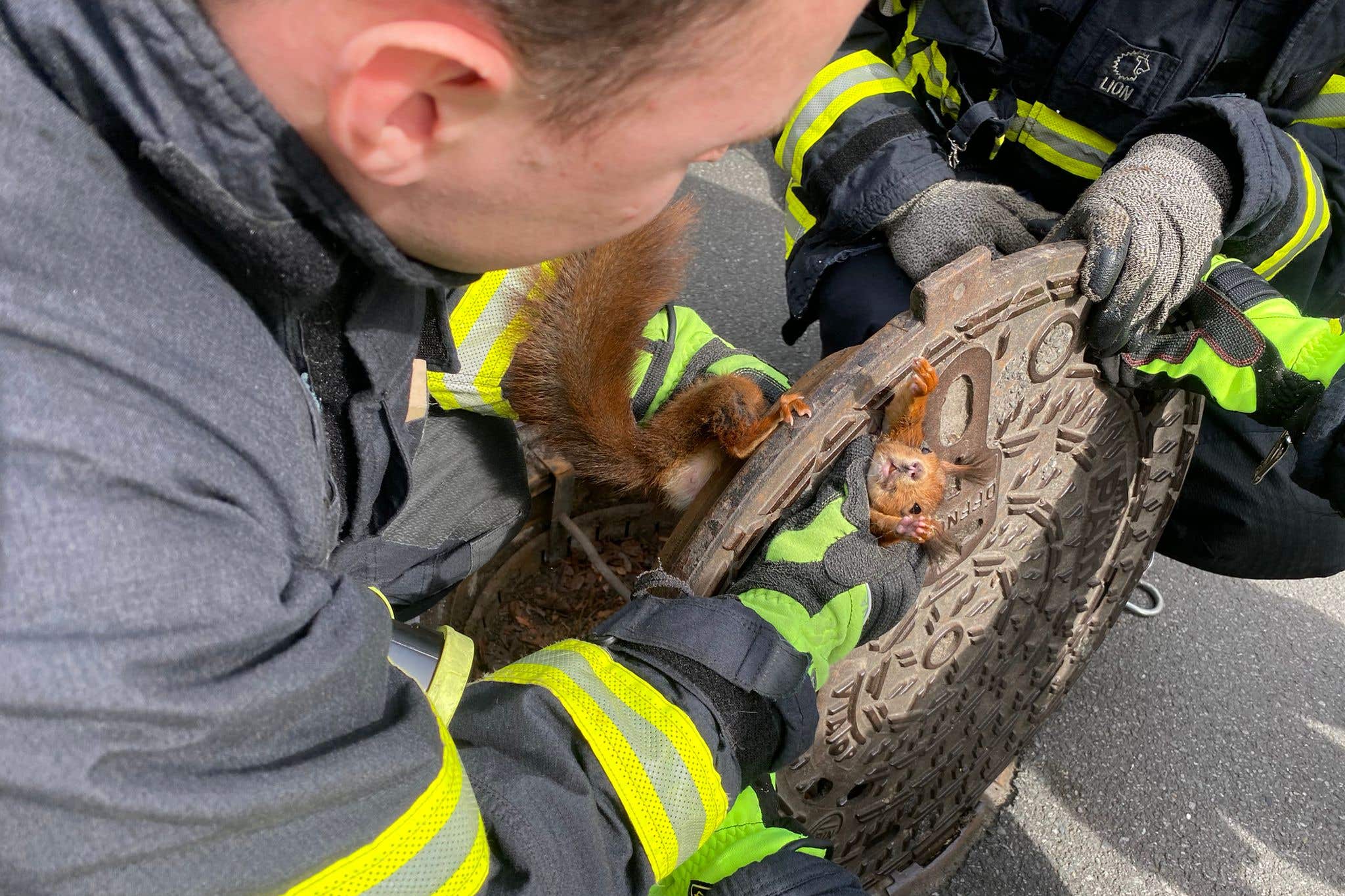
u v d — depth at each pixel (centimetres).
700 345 198
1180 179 148
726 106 51
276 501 58
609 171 53
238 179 52
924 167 191
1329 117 198
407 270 62
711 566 122
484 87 46
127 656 46
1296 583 286
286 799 54
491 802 82
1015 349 148
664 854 91
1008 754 210
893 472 143
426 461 159
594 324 170
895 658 156
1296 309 152
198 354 53
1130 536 196
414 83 46
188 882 52
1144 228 142
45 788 44
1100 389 166
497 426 172
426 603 173
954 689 174
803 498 136
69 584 44
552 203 56
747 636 106
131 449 48
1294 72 180
